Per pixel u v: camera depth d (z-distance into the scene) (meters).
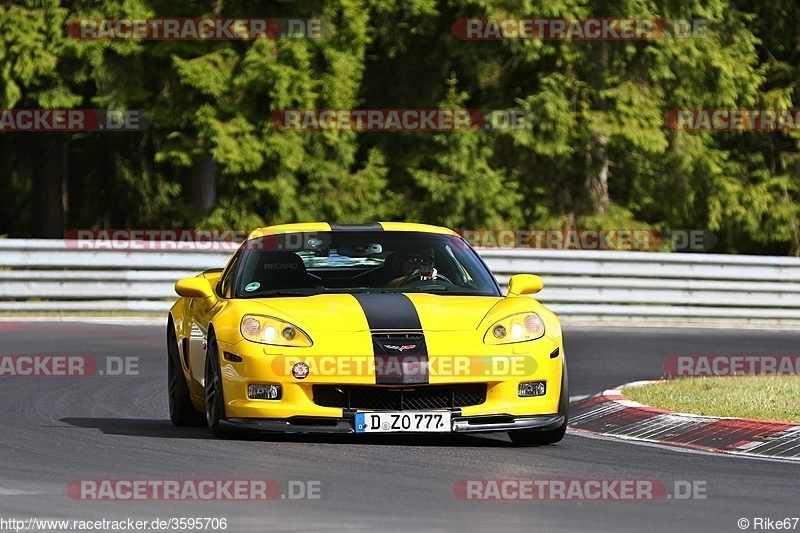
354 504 21.92
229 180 89.06
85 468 25.48
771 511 21.95
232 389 28.56
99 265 63.84
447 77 97.94
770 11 106.62
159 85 86.38
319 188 89.88
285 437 29.89
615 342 55.53
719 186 99.06
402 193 96.12
